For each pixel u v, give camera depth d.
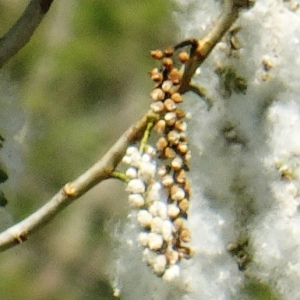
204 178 0.77
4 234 0.66
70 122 1.27
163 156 0.63
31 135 1.15
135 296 0.75
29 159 1.18
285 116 0.76
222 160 0.77
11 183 0.81
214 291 0.77
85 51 1.27
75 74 1.28
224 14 0.63
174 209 0.62
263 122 0.76
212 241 0.77
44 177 1.21
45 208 0.66
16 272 1.31
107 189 1.33
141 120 0.64
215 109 0.76
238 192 0.77
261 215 0.77
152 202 0.62
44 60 1.26
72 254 1.39
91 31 1.28
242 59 0.75
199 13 0.76
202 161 0.77
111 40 1.28
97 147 1.29
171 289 0.76
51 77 1.26
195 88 0.65
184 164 0.63
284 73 0.75
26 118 0.84
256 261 0.77
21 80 1.24
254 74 0.75
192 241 0.77
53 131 1.25
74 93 1.29
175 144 0.63
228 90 0.76
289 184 0.76
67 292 1.32
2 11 1.23
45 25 1.27
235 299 0.77
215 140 0.76
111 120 1.31
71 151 1.26
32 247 1.33
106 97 1.31
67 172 1.25
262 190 0.77
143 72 1.30
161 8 1.26
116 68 1.30
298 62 0.75
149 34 1.28
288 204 0.76
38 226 0.66
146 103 1.31
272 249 0.77
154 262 0.62
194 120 0.76
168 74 0.63
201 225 0.77
